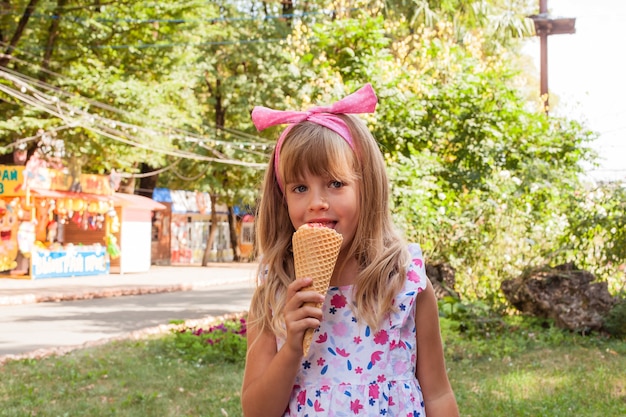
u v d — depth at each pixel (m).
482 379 6.60
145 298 17.06
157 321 12.23
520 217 11.24
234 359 8.08
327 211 2.02
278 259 2.19
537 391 6.02
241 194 29.11
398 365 2.10
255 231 2.41
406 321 2.14
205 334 8.75
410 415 2.07
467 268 10.95
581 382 6.36
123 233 25.56
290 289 1.89
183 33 21.86
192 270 28.67
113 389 6.51
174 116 22.25
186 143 28.00
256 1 28.77
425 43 13.61
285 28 27.56
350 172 2.04
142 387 6.63
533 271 9.83
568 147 12.50
